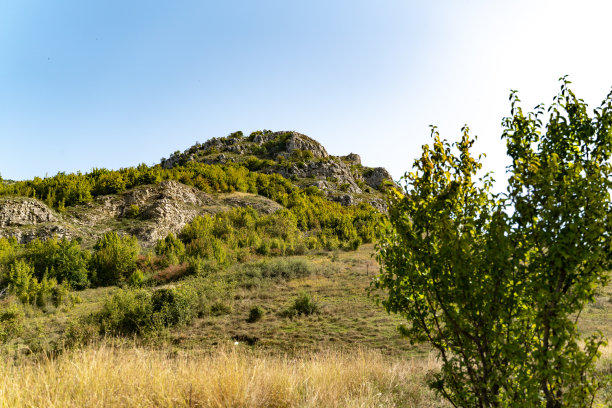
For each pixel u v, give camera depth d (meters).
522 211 2.33
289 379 4.50
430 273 2.53
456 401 2.72
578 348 2.13
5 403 3.11
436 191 2.89
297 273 25.91
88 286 24.78
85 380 3.62
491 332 2.36
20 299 18.84
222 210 47.72
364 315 15.48
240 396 3.78
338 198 75.19
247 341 12.63
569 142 2.58
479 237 2.61
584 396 2.17
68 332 12.55
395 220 2.80
